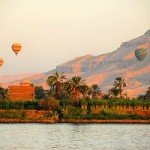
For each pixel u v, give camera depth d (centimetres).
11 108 17812
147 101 19438
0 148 8194
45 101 17962
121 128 14850
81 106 18138
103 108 18362
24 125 16050
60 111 17950
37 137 10981
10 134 11831
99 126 15925
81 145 8944
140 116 18550
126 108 18662
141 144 9206
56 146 8706
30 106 17925
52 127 15025
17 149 8069
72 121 17788
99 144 9175
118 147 8581
